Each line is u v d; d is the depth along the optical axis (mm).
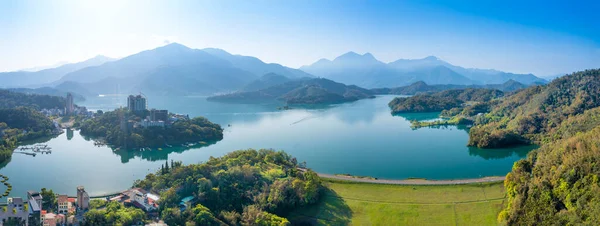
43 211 190875
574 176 195500
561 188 195875
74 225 184250
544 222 184375
